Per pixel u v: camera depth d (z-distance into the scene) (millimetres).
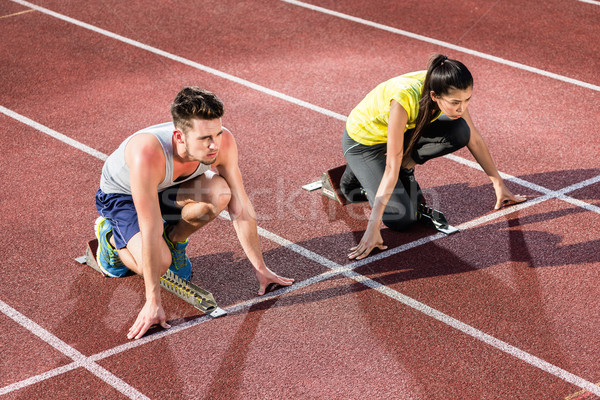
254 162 5449
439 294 3906
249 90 6781
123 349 3488
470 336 3568
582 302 3811
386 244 4422
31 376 3305
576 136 5793
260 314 3764
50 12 8977
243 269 4180
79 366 3371
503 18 8594
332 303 3848
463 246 4363
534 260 4195
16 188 5047
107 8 9109
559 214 4688
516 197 4816
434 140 4414
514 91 6676
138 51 7773
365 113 4398
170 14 8891
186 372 3334
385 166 4484
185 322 3703
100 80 7020
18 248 4332
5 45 7898
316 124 6086
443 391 3199
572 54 7547
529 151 5562
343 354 3453
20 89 6801
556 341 3521
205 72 7207
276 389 3225
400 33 8203
